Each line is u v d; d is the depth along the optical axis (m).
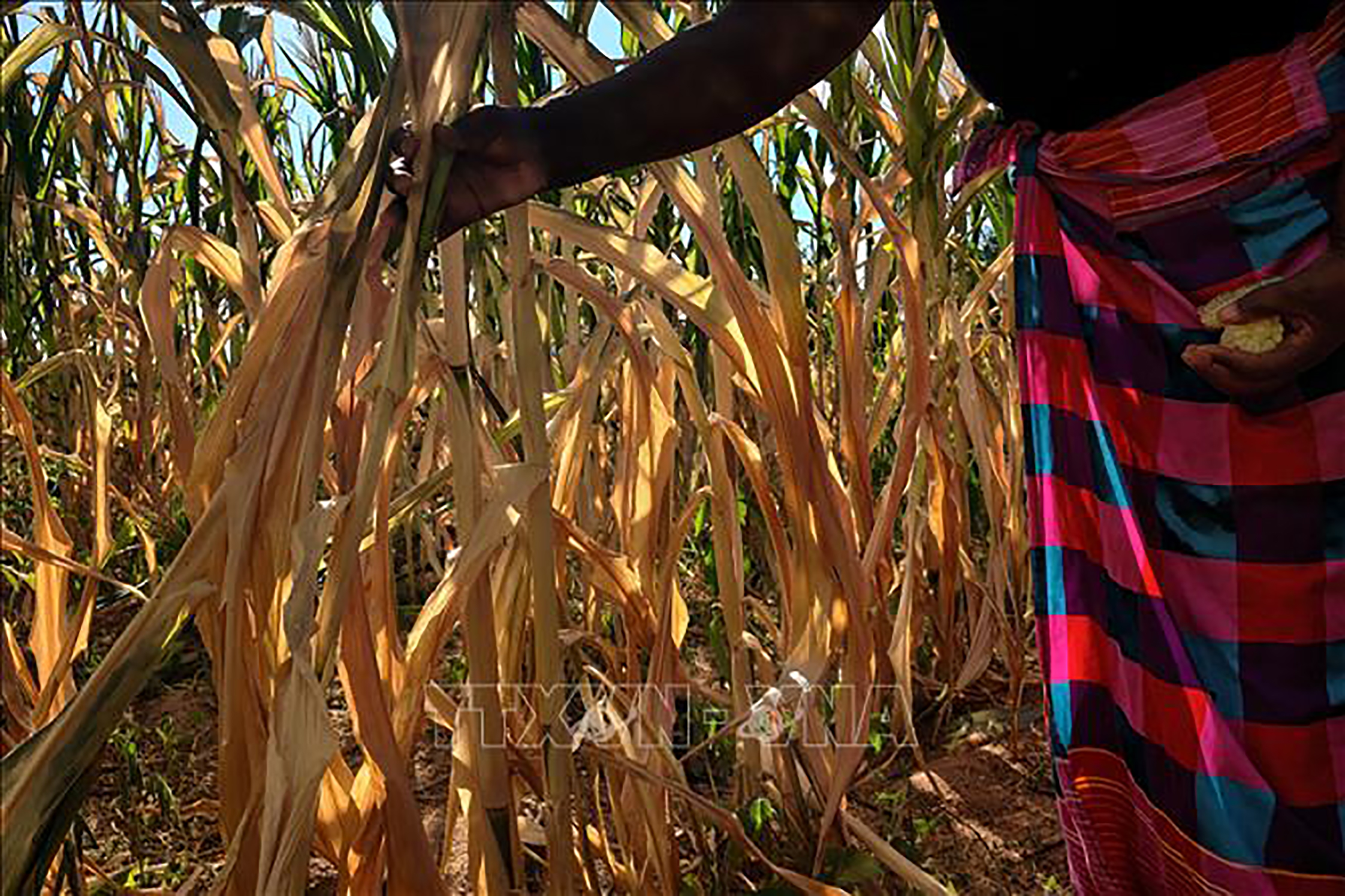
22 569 1.92
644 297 1.22
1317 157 0.78
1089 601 0.90
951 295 1.61
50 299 1.72
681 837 1.43
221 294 2.06
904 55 1.38
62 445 2.21
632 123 0.80
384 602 1.04
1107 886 0.95
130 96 1.54
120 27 1.50
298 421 0.70
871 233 1.75
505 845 0.95
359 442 0.94
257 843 0.82
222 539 0.69
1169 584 0.87
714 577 2.05
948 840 1.48
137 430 2.16
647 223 1.35
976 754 1.71
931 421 1.58
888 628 1.54
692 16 1.00
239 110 0.87
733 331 1.02
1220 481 0.84
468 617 0.91
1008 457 2.01
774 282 0.99
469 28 0.67
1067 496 0.89
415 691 1.01
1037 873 1.42
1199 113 0.81
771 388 1.01
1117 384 0.87
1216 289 0.82
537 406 0.86
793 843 1.23
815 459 1.04
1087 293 0.88
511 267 0.84
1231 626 0.84
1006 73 0.86
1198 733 0.85
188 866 1.41
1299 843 0.82
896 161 1.48
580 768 1.38
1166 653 0.86
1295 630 0.83
